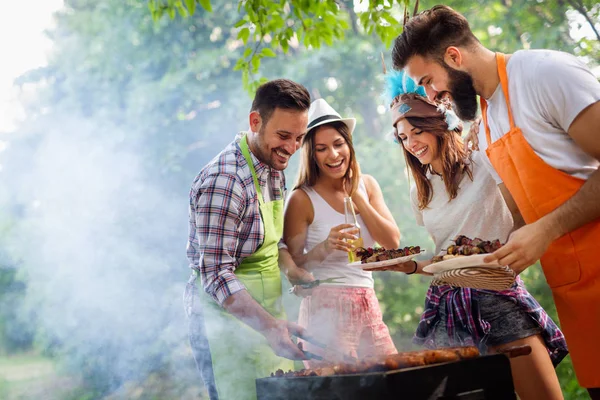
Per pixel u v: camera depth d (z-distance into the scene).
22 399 5.94
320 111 3.11
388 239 3.17
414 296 6.39
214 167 2.68
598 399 2.30
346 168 3.11
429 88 2.39
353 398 1.75
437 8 2.33
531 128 2.20
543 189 2.21
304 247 3.15
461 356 1.88
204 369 2.75
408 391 1.70
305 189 3.17
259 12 4.29
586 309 2.22
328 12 4.48
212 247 2.59
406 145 2.67
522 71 2.20
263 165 2.74
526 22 6.75
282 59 8.15
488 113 2.37
